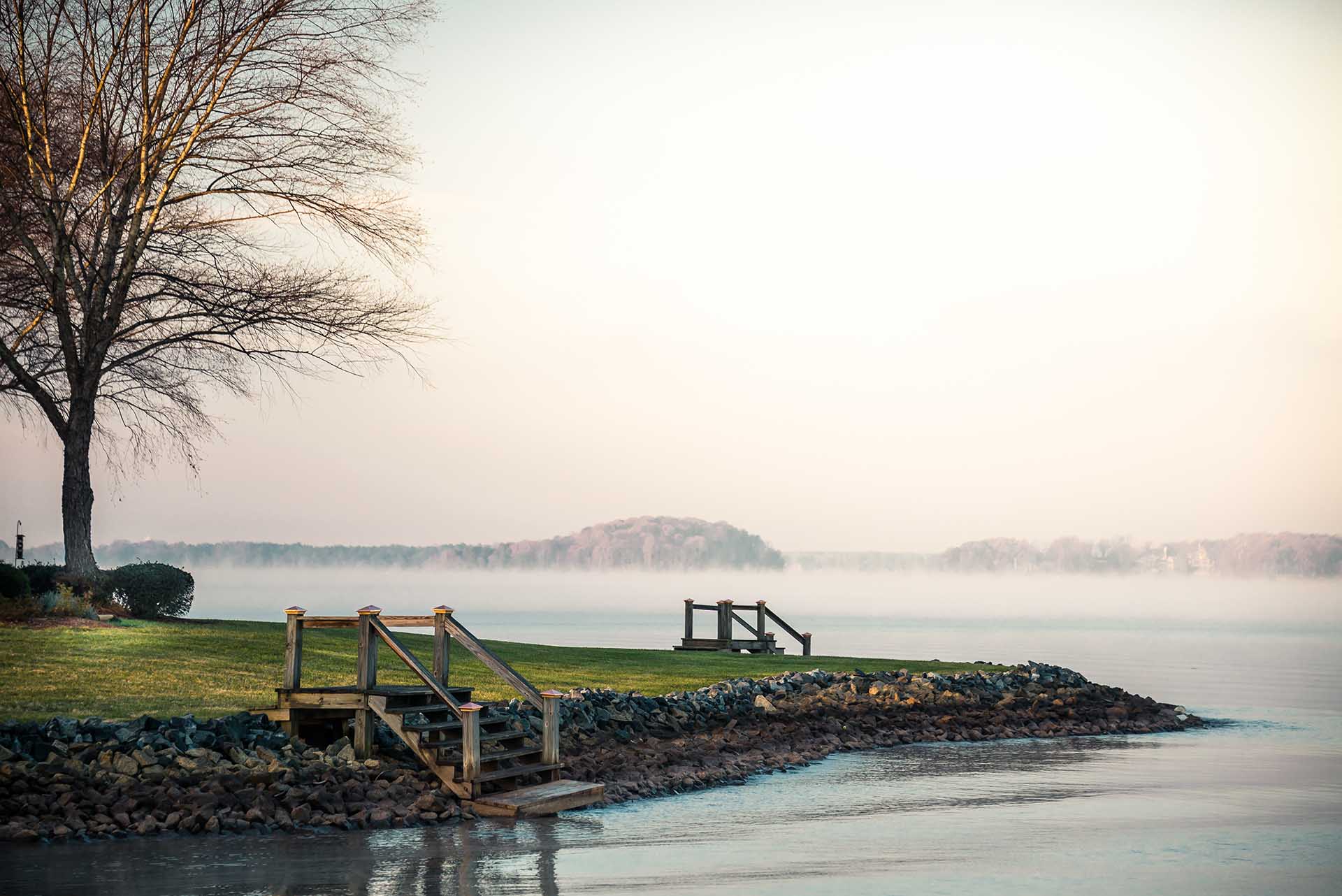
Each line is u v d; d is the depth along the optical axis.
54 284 28.86
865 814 15.41
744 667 29.09
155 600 28.81
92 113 29.11
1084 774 19.36
